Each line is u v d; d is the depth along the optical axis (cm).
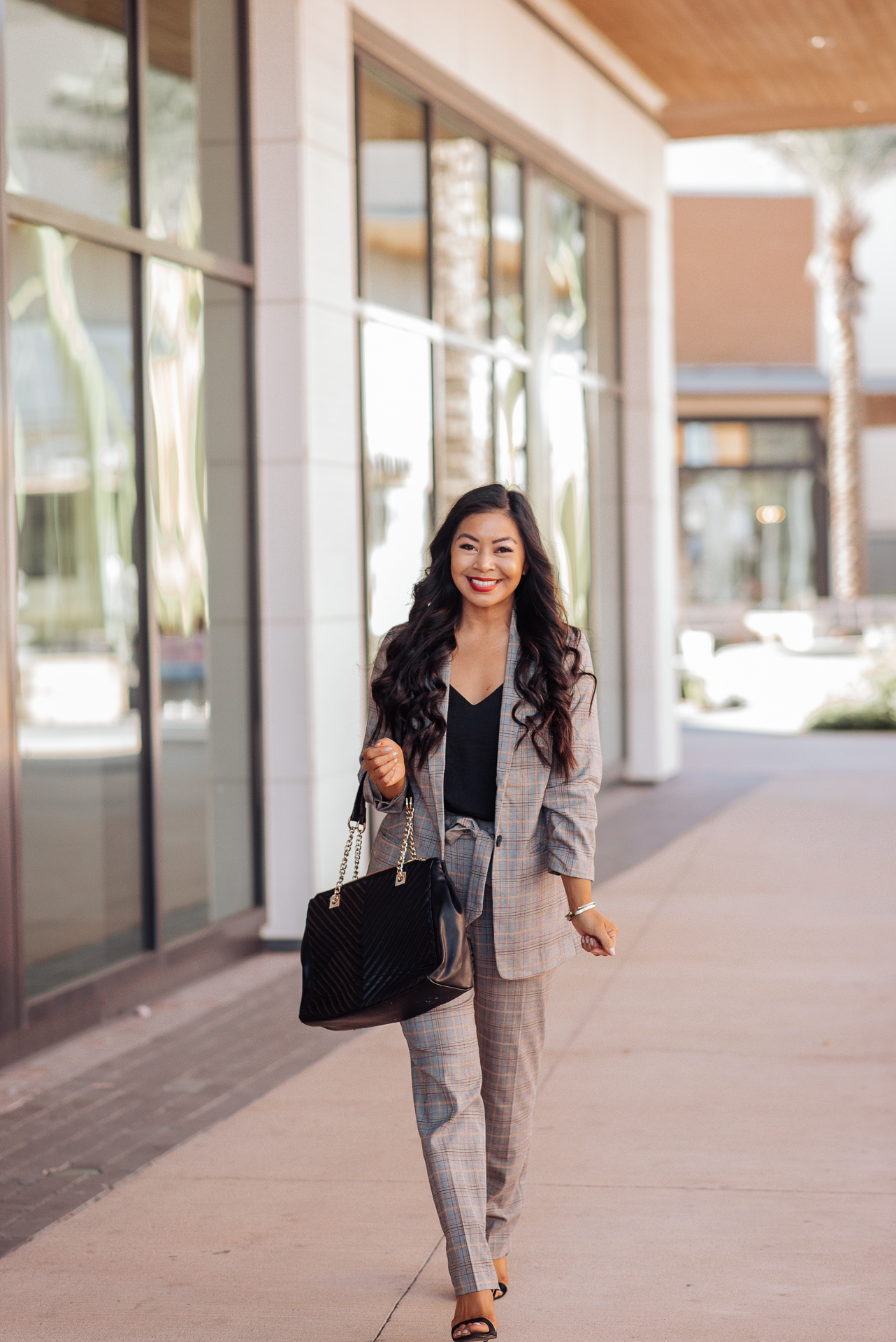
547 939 367
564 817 361
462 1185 353
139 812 724
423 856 364
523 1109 381
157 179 743
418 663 361
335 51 848
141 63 721
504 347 1222
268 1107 557
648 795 1458
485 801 361
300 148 807
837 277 3634
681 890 975
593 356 1465
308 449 813
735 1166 482
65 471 666
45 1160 505
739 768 1673
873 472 4631
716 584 3988
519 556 362
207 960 777
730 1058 603
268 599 820
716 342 4044
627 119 1452
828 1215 439
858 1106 540
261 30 809
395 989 339
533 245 1288
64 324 666
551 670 356
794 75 1418
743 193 4031
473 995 371
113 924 702
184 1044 648
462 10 1039
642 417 1549
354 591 867
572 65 1284
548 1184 469
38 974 644
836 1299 384
